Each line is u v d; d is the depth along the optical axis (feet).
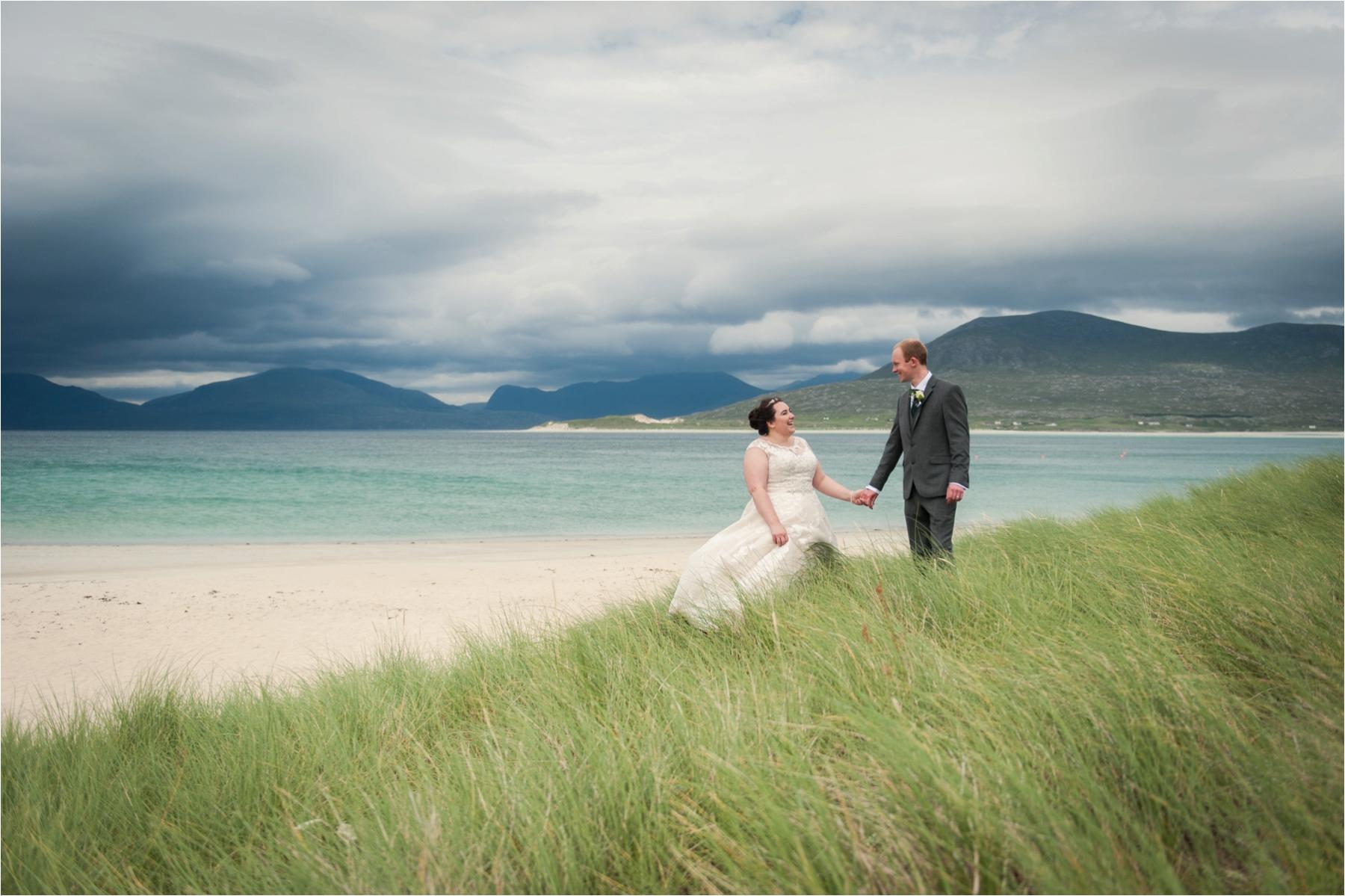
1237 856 7.19
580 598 36.01
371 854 8.92
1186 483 37.63
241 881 9.40
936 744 8.91
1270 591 12.71
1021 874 7.16
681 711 11.14
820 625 14.28
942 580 15.71
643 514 86.43
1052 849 6.98
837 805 8.18
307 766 12.55
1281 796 7.40
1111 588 14.29
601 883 8.22
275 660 25.40
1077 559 17.70
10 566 48.83
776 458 19.43
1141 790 7.87
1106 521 25.08
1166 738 8.46
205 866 10.31
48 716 15.76
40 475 140.36
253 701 16.26
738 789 8.79
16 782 12.45
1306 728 8.61
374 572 45.01
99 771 12.87
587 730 11.14
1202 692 9.29
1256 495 28.66
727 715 10.53
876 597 15.20
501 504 96.22
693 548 58.70
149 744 14.32
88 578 43.04
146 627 31.27
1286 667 10.14
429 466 184.85
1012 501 88.28
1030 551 20.18
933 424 20.75
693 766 9.78
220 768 12.62
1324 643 10.53
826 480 21.61
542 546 60.44
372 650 27.17
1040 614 13.46
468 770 10.73
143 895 9.71
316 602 35.86
